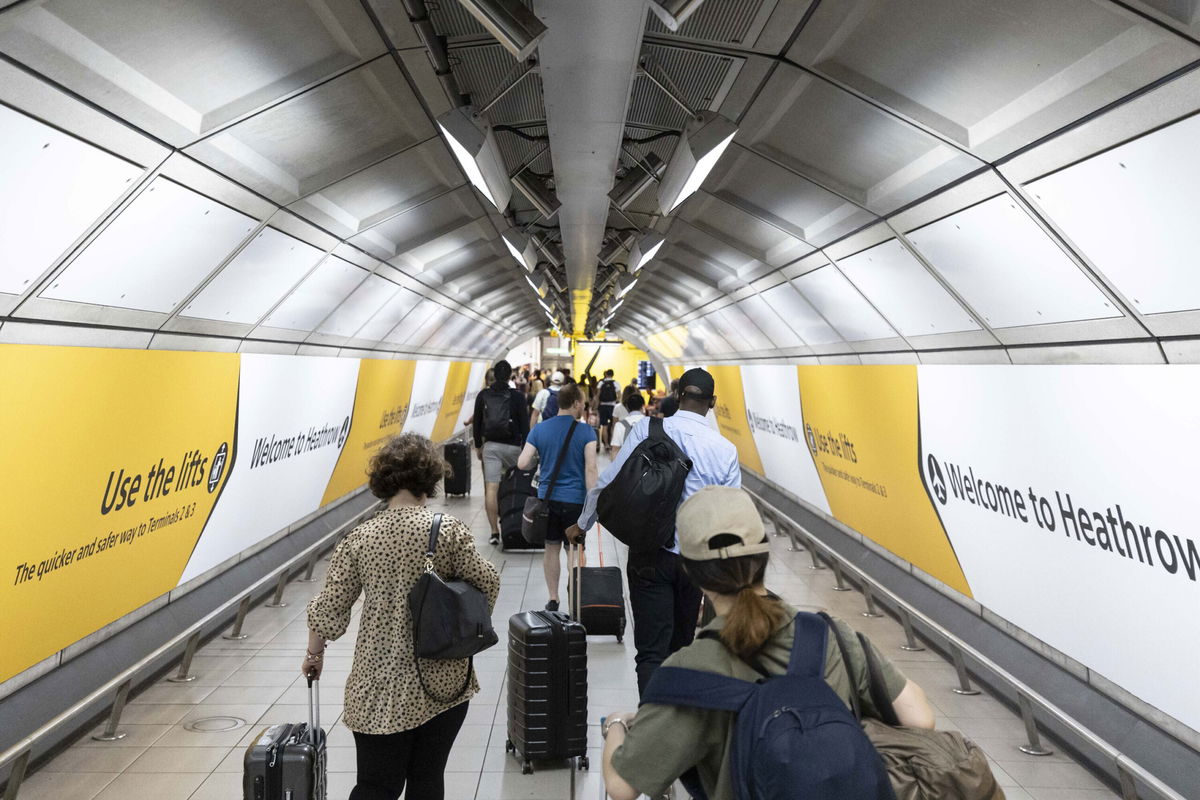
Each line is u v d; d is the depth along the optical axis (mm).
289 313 6895
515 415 9766
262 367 6914
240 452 6770
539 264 10844
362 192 5754
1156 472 3623
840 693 1729
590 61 3520
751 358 12312
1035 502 4719
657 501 3834
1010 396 4785
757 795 1548
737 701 1628
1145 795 4027
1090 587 4324
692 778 1804
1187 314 3277
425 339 13117
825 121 4254
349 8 3379
